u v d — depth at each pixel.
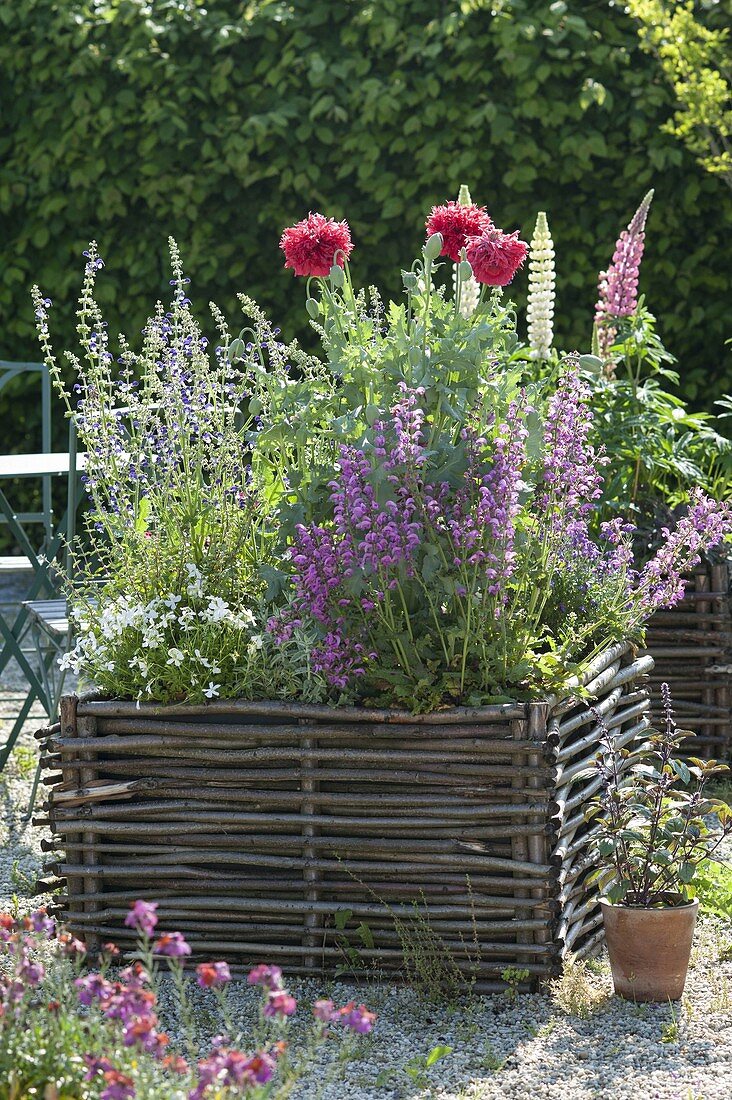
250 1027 3.21
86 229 8.28
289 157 7.91
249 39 7.98
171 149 8.00
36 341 8.50
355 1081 2.93
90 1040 2.47
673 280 7.84
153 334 3.86
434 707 3.43
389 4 7.70
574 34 7.56
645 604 4.02
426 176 7.68
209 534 3.78
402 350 3.60
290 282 8.13
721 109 7.18
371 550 3.35
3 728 6.40
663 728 5.42
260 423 3.85
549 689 3.54
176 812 3.56
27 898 4.05
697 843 3.40
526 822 3.40
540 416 3.67
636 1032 3.15
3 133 8.35
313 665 3.52
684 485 5.98
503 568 3.40
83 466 3.99
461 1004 3.34
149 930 2.35
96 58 7.93
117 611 3.64
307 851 3.51
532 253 5.29
